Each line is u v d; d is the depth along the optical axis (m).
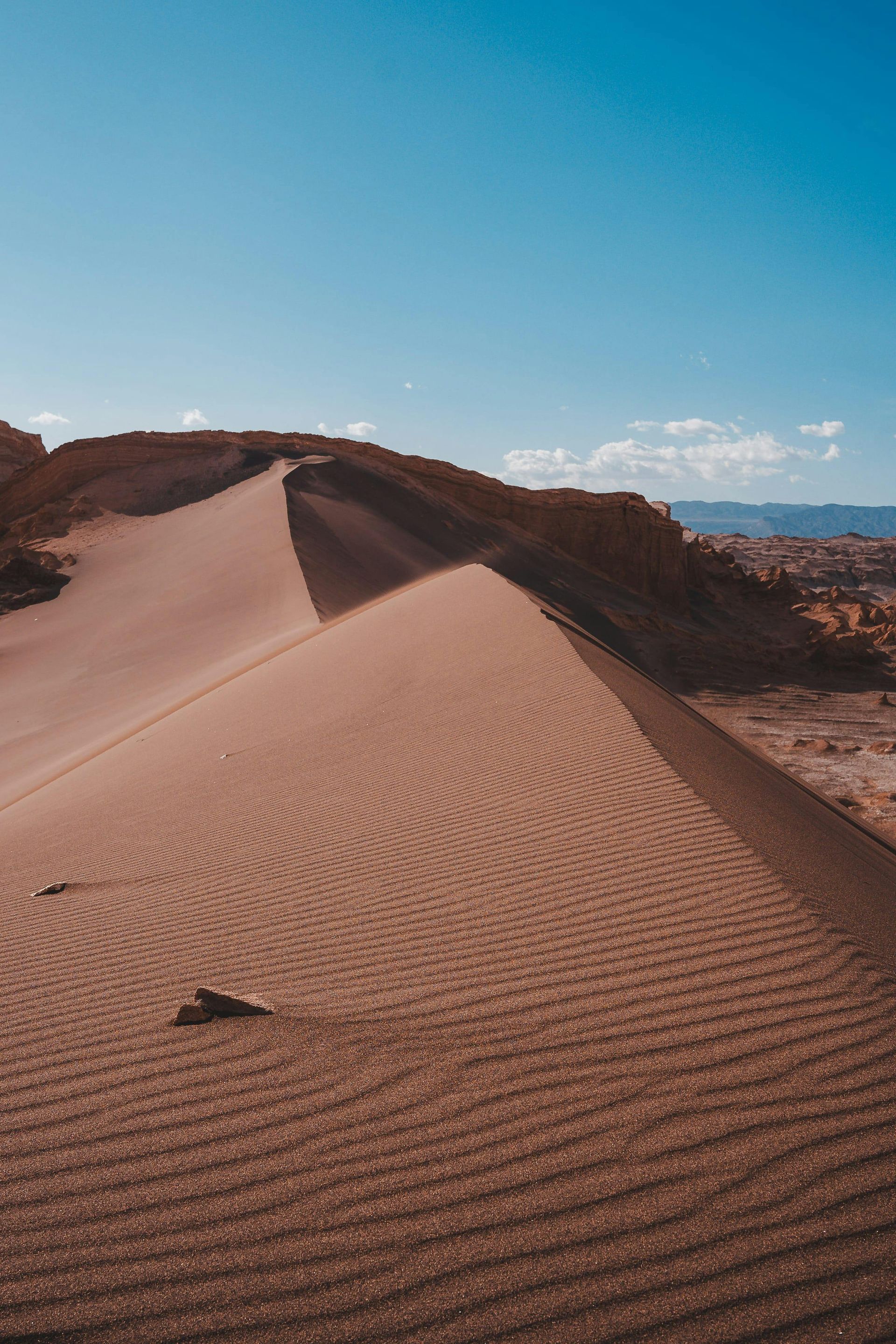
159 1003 4.26
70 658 31.00
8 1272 2.54
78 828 8.75
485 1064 3.43
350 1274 2.50
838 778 20.25
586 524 63.53
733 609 62.81
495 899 4.99
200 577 37.03
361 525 47.81
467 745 8.16
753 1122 3.01
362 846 6.28
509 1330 2.32
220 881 6.12
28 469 63.16
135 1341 2.33
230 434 63.19
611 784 6.44
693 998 3.76
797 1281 2.44
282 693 12.71
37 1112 3.34
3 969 5.03
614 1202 2.71
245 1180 2.87
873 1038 3.43
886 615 52.56
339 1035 3.72
